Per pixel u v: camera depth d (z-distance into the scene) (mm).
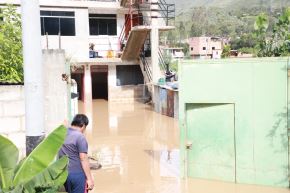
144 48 30109
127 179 11195
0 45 9266
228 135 10273
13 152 5328
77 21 29766
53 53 8891
